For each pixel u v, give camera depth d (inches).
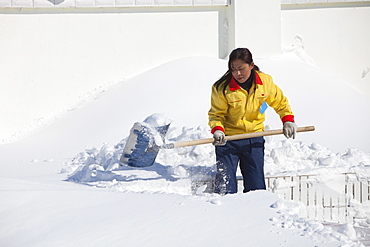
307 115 681.0
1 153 646.5
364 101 728.3
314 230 272.1
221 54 842.2
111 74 807.1
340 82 776.3
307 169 461.7
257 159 408.5
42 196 325.1
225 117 409.4
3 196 322.3
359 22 875.4
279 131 403.9
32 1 770.8
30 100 781.3
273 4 831.7
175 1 813.9
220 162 407.8
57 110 788.0
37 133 733.3
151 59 819.4
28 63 779.4
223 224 281.7
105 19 802.2
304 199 446.3
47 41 784.3
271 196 322.3
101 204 315.0
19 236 277.9
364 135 642.2
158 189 411.2
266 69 776.3
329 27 868.0
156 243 262.8
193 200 319.3
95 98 775.7
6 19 771.4
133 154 402.6
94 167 452.8
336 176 450.6
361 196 453.7
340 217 450.6
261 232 270.8
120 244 263.7
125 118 681.0
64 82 791.7
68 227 283.7
